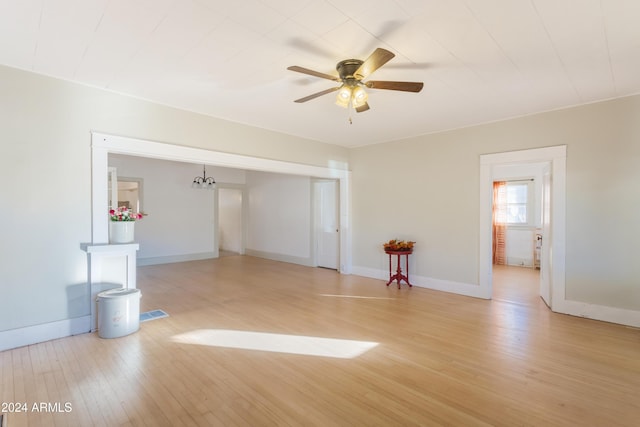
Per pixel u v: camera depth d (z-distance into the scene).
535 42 2.29
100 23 2.08
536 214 7.01
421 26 2.09
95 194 3.21
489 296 4.44
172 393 2.17
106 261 3.29
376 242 5.74
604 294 3.57
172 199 7.54
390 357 2.71
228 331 3.28
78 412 1.96
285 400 2.10
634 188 3.38
